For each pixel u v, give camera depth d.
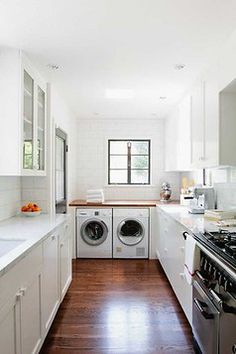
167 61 2.62
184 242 2.46
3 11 1.83
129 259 4.52
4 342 1.40
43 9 1.81
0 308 1.35
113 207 4.52
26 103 2.65
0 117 2.41
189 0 1.73
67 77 3.07
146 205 4.50
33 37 2.18
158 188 5.31
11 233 2.19
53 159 3.42
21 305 1.64
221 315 1.51
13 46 2.33
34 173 2.82
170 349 2.16
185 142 3.58
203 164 2.79
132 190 5.32
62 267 2.86
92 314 2.69
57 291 2.63
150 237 4.51
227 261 1.46
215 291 1.61
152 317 2.63
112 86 3.39
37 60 2.62
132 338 2.30
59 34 2.13
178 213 3.28
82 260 4.46
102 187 5.31
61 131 3.90
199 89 2.95
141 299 3.02
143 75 3.00
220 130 2.35
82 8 1.80
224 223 2.43
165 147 5.11
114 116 5.09
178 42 2.26
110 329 2.43
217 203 3.24
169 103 4.15
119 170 5.36
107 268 4.07
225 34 2.12
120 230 4.51
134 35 2.15
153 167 5.31
